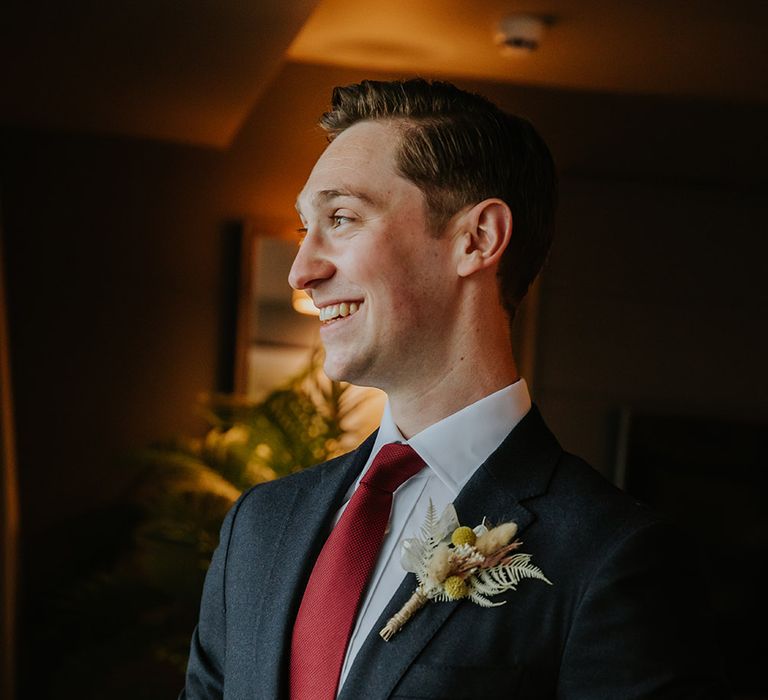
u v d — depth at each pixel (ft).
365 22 14.44
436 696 3.24
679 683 3.18
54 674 15.39
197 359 17.10
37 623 16.17
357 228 3.66
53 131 16.57
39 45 11.94
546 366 18.43
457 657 3.28
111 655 14.76
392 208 3.64
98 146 16.74
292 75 16.78
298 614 3.64
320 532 3.83
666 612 3.26
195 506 14.52
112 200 16.80
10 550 14.14
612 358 18.49
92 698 15.75
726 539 18.37
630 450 18.20
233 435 15.26
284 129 17.16
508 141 3.82
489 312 3.77
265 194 17.22
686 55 14.90
